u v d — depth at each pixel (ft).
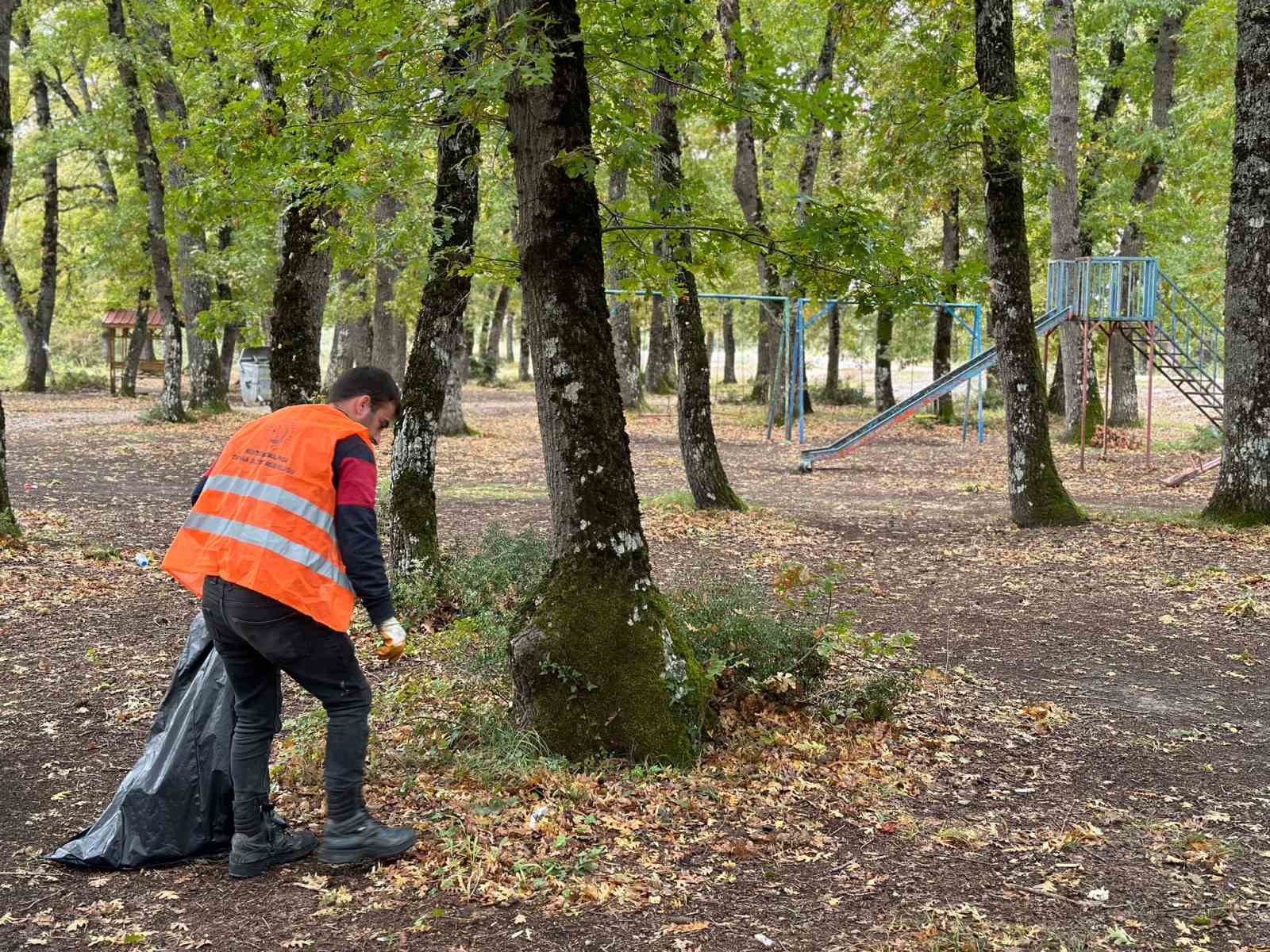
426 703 17.38
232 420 79.97
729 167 101.04
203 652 12.48
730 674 17.60
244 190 24.06
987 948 10.30
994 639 24.04
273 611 11.05
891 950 10.24
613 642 14.98
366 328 80.48
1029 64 69.36
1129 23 67.10
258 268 67.46
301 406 11.95
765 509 42.75
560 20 14.89
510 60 13.73
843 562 32.96
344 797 11.76
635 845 12.44
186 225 25.81
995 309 38.19
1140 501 45.65
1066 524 37.37
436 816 12.94
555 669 14.83
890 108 34.53
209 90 32.24
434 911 10.80
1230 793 14.94
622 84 21.21
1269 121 33.94
